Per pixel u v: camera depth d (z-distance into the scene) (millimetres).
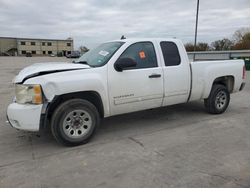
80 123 4418
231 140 4598
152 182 3195
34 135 4984
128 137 4828
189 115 6352
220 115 6359
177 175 3352
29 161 3857
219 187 3059
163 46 5328
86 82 4312
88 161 3818
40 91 4020
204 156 3920
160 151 4141
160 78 5160
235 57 19500
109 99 4648
